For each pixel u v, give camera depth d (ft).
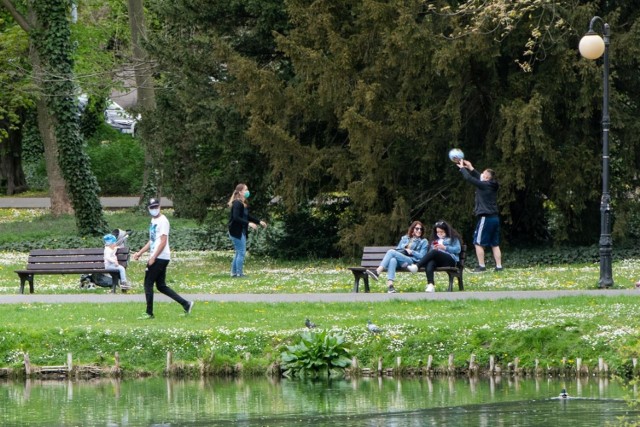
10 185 552.00
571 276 248.11
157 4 324.60
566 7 278.46
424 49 274.77
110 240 242.37
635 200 289.74
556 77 278.87
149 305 199.52
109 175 546.26
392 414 151.64
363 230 288.92
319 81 288.30
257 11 312.50
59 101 364.99
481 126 298.35
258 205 323.78
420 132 287.69
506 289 228.63
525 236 315.37
